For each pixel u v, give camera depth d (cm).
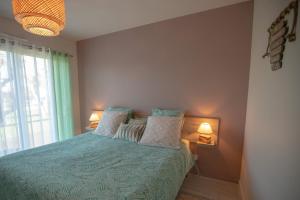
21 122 248
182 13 231
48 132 292
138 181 125
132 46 282
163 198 133
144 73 276
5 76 230
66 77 316
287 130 90
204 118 231
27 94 256
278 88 106
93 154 180
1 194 135
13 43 238
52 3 111
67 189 112
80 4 204
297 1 84
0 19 226
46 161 159
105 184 120
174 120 218
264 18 150
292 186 81
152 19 248
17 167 144
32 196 112
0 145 226
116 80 305
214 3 206
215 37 220
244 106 211
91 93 338
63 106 315
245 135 207
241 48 207
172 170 159
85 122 355
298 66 81
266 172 120
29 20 115
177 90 251
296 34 85
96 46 319
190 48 237
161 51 258
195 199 193
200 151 242
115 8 215
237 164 222
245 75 208
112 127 255
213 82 226
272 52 119
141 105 284
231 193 204
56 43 304
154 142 207
